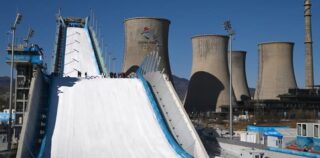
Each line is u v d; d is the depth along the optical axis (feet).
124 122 111.65
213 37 315.99
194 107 320.09
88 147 95.25
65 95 127.24
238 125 235.81
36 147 93.56
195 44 323.78
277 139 131.54
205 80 315.99
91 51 215.72
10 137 123.13
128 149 95.76
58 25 240.94
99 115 114.93
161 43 276.21
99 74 186.80
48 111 114.52
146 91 133.69
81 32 247.91
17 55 162.09
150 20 274.77
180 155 92.43
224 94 313.12
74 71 189.88
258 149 106.22
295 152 99.04
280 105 318.04
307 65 352.90
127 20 282.77
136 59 273.13
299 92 324.19
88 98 126.31
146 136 104.12
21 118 158.51
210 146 130.31
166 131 105.81
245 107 314.55
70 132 102.73
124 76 175.42
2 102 413.59
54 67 179.73
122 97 128.88
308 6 354.95
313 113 303.68
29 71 164.66
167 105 122.42
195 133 101.09
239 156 103.24
